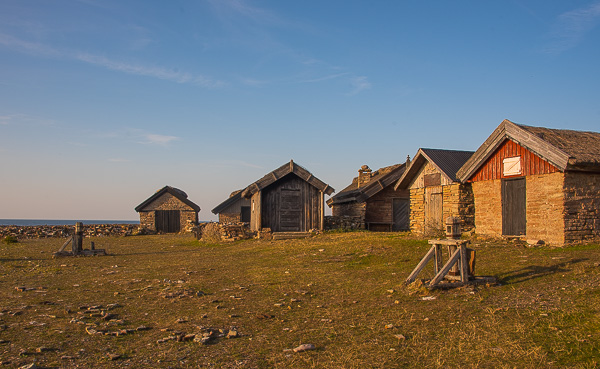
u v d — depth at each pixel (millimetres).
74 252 22609
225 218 44531
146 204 45062
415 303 10008
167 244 30469
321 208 30328
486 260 14430
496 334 7609
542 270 12195
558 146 16109
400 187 26453
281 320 9117
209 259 19969
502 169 18578
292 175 30000
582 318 8070
